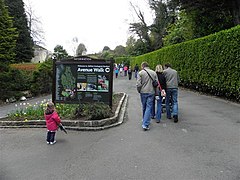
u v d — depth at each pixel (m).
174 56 21.38
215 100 13.56
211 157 5.56
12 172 5.21
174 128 8.06
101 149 6.38
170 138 7.03
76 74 10.30
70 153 6.20
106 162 5.51
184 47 19.09
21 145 7.00
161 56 25.53
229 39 12.30
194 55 17.09
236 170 4.88
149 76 8.12
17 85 20.09
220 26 23.97
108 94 10.10
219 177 4.60
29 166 5.49
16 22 43.81
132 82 31.78
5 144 7.12
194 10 23.45
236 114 9.80
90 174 4.95
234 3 20.98
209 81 14.70
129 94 18.88
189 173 4.80
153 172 4.91
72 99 10.34
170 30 36.53
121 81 33.72
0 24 20.69
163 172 4.89
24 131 8.58
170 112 9.54
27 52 44.91
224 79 12.90
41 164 5.57
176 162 5.35
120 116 10.06
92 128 8.35
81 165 5.41
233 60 11.93
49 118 6.96
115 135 7.61
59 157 5.96
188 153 5.85
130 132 7.84
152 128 8.16
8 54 20.84
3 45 20.56
